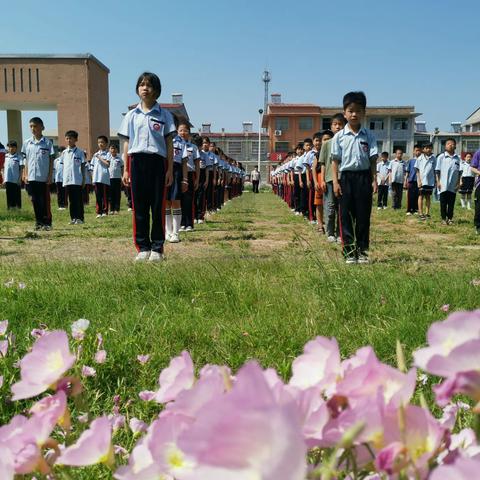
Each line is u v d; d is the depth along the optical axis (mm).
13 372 2576
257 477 523
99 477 1704
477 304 4020
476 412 804
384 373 832
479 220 10922
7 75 42750
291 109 62906
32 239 9523
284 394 734
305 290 4508
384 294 4246
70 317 3879
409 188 16953
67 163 12805
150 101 6672
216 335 3521
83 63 42906
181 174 9023
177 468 810
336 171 6652
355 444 805
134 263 6023
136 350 3100
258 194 40656
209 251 7898
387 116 61438
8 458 923
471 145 63688
